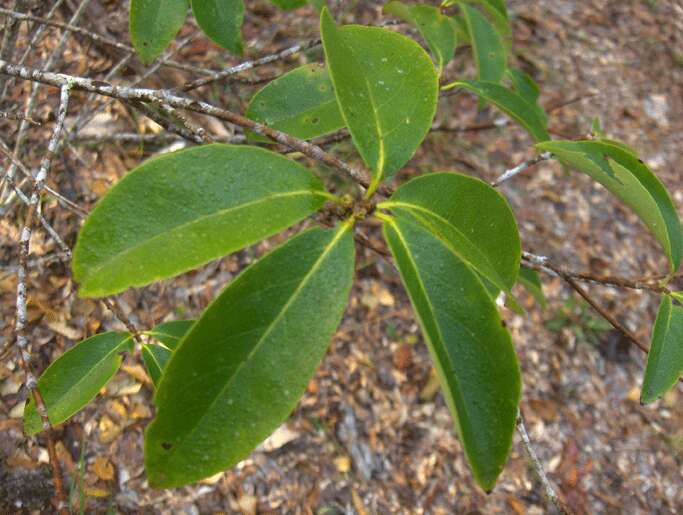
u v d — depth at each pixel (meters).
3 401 0.50
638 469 0.63
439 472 0.59
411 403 0.61
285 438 0.57
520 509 0.59
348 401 0.60
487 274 0.20
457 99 0.75
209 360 0.18
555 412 0.64
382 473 0.58
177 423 0.18
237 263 0.61
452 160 0.72
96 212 0.18
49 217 0.56
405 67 0.23
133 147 0.60
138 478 0.51
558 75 0.83
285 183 0.19
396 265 0.19
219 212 0.19
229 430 0.18
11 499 0.47
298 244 0.19
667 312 0.26
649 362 0.26
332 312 0.19
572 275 0.29
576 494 0.60
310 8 0.73
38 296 0.53
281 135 0.21
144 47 0.30
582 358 0.67
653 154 0.80
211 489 0.53
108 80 0.45
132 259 0.18
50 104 0.59
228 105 0.63
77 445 0.51
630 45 0.89
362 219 0.20
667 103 0.85
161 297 0.58
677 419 0.67
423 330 0.18
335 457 0.57
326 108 0.30
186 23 0.67
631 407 0.66
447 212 0.21
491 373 0.19
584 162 0.27
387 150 0.21
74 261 0.18
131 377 0.54
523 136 0.76
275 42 0.69
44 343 0.53
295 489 0.55
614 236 0.74
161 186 0.18
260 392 0.18
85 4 0.43
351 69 0.22
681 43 0.91
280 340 0.18
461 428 0.17
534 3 0.89
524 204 0.73
